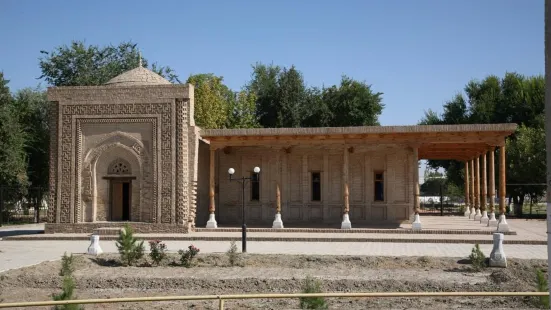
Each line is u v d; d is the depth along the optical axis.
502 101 43.78
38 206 37.59
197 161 24.97
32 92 42.22
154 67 48.66
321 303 9.30
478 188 30.14
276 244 20.56
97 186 24.73
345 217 23.84
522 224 29.53
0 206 32.97
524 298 11.05
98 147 24.61
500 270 13.71
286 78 51.12
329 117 49.66
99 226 24.17
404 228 24.19
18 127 34.25
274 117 51.12
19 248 19.83
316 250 18.47
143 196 24.27
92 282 13.26
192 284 13.05
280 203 27.06
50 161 24.83
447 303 11.03
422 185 76.38
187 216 24.06
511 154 37.84
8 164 32.59
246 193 27.88
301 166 27.48
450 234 22.44
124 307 11.09
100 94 24.61
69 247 20.19
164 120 24.22
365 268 14.75
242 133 24.42
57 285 13.20
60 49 44.41
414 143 23.81
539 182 37.25
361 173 27.08
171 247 19.75
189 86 24.23
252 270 14.54
